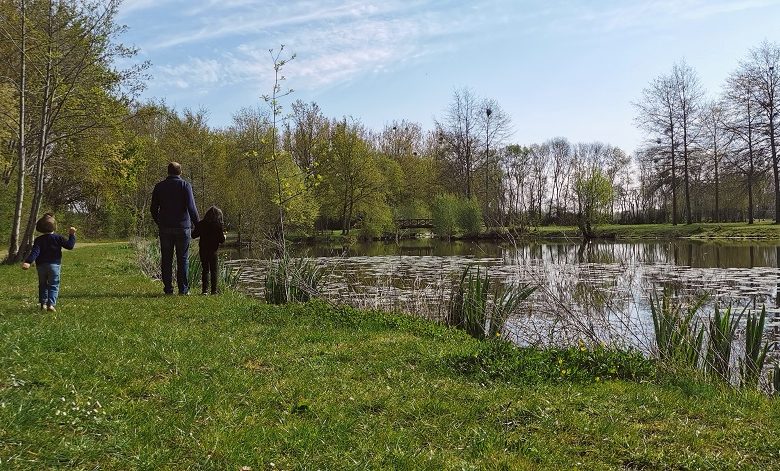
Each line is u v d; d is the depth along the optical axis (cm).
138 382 486
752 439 419
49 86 1975
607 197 4619
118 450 352
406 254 3453
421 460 360
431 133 7638
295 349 661
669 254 3028
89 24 1986
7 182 2947
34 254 801
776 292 1548
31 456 331
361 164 5278
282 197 1228
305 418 432
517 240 1383
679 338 771
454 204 5147
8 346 544
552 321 1038
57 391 438
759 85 4284
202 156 4725
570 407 474
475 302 984
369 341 728
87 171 2456
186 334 691
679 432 425
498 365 594
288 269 1122
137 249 2141
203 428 398
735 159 4394
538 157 7856
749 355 750
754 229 4375
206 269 1121
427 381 545
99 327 693
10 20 1912
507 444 396
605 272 1977
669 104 4981
